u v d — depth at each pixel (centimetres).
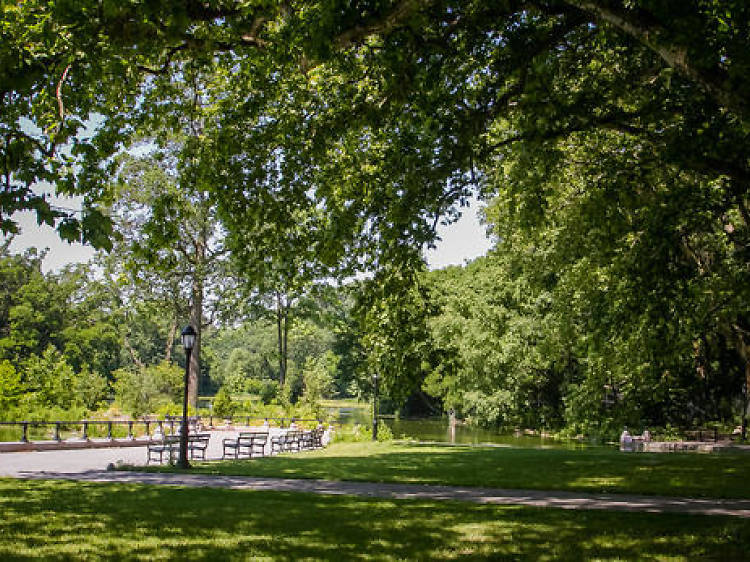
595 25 1191
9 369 3147
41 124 1076
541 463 1852
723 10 928
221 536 830
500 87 1184
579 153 1742
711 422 3772
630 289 1291
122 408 3894
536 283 2669
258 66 1241
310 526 904
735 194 1384
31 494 1191
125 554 717
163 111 1382
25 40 927
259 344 12194
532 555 730
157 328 8800
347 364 7706
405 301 1316
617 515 993
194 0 934
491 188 1514
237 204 1302
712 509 1059
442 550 756
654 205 1330
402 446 2872
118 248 3659
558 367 3725
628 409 2927
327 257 1236
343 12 827
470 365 4434
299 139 1329
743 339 2369
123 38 882
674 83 1159
